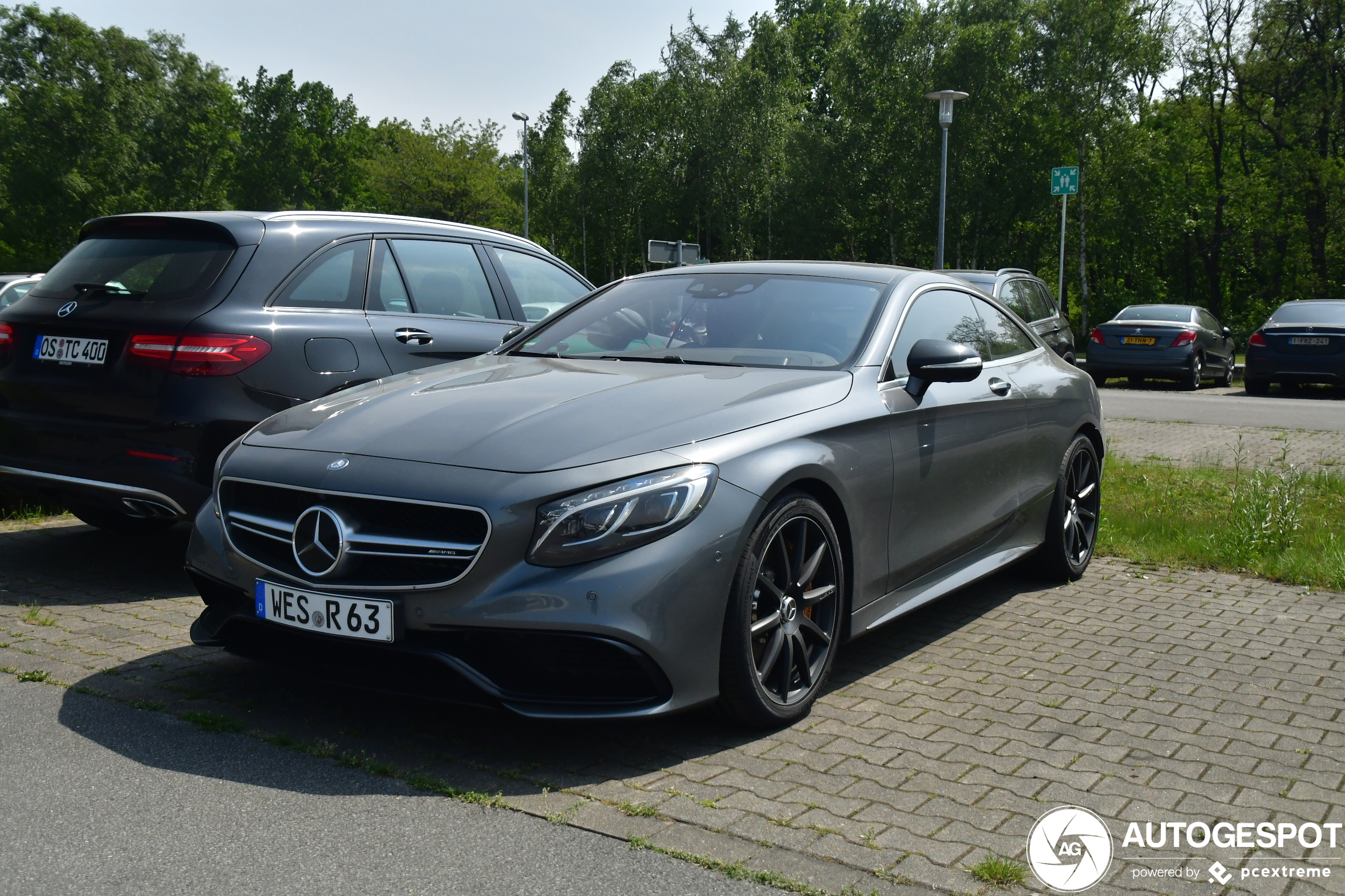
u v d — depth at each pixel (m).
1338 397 16.77
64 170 57.78
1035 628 4.37
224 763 2.88
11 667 3.62
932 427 3.92
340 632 2.89
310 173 71.94
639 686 2.88
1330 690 3.63
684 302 4.25
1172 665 3.88
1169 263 49.56
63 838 2.45
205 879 2.27
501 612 2.74
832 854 2.41
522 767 2.88
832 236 47.78
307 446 3.18
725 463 3.00
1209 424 12.31
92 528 6.04
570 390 3.38
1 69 58.88
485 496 2.79
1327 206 38.66
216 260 4.74
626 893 2.23
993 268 46.38
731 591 2.98
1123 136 39.97
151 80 62.91
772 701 3.14
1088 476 5.42
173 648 3.88
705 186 54.53
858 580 3.52
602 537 2.77
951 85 43.28
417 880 2.28
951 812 2.64
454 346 5.54
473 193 63.50
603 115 58.91
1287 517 5.84
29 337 4.80
